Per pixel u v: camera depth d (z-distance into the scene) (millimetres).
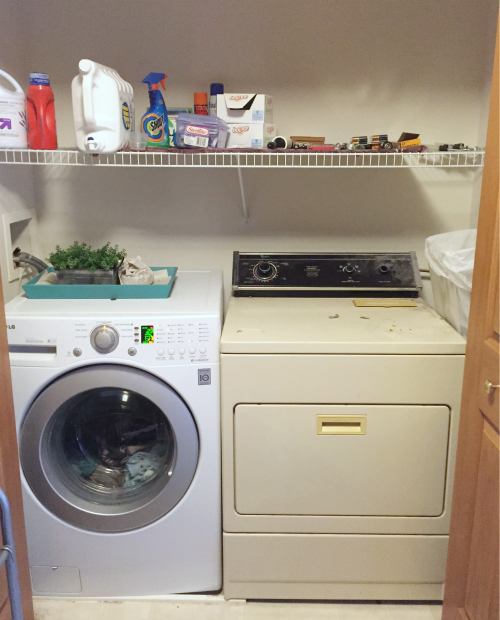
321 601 1752
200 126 1708
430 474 1613
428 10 1934
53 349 1567
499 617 1211
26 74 1990
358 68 1991
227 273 2182
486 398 1268
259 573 1706
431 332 1603
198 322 1540
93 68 1564
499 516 1210
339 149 1740
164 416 1654
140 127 1848
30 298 1729
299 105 2029
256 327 1643
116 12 1948
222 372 1548
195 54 1985
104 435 1721
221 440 1628
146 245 2158
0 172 1784
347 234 2133
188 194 2104
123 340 1534
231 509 1650
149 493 1664
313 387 1556
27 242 2057
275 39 1972
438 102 2012
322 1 1935
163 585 1728
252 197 2102
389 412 1570
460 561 1428
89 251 1831
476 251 1338
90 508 1642
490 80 1905
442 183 2072
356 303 1880
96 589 1723
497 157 1223
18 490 1355
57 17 1950
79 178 2092
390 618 1688
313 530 1666
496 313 1249
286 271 2004
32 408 1561
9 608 1295
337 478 1620
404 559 1685
